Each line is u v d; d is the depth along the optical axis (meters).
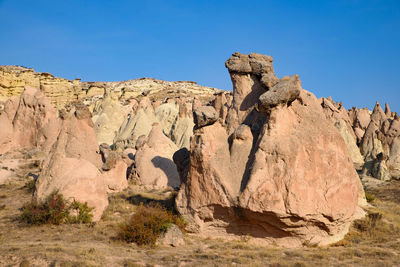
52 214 15.71
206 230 15.52
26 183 26.05
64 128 23.48
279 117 15.43
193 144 16.06
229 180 15.20
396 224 16.88
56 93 85.38
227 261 11.47
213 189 15.13
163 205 18.66
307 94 17.78
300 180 14.24
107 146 26.94
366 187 32.41
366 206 20.83
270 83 17.33
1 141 36.25
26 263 9.93
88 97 102.50
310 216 14.07
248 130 16.55
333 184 14.86
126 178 27.55
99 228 15.15
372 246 14.33
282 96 15.30
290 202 13.85
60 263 10.16
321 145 15.41
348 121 54.12
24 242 12.84
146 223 13.95
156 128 32.62
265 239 14.80
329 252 13.13
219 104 48.28
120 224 14.90
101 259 10.95
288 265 11.02
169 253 12.38
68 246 12.30
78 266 10.03
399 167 41.66
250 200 14.15
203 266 10.90
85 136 23.70
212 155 15.77
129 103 75.25
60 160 17.67
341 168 15.39
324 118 16.56
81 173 17.06
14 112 38.78
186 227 15.58
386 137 48.03
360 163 42.97
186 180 16.34
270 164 14.62
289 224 14.11
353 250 13.37
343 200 14.91
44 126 35.59
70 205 16.25
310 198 14.17
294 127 15.67
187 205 15.88
